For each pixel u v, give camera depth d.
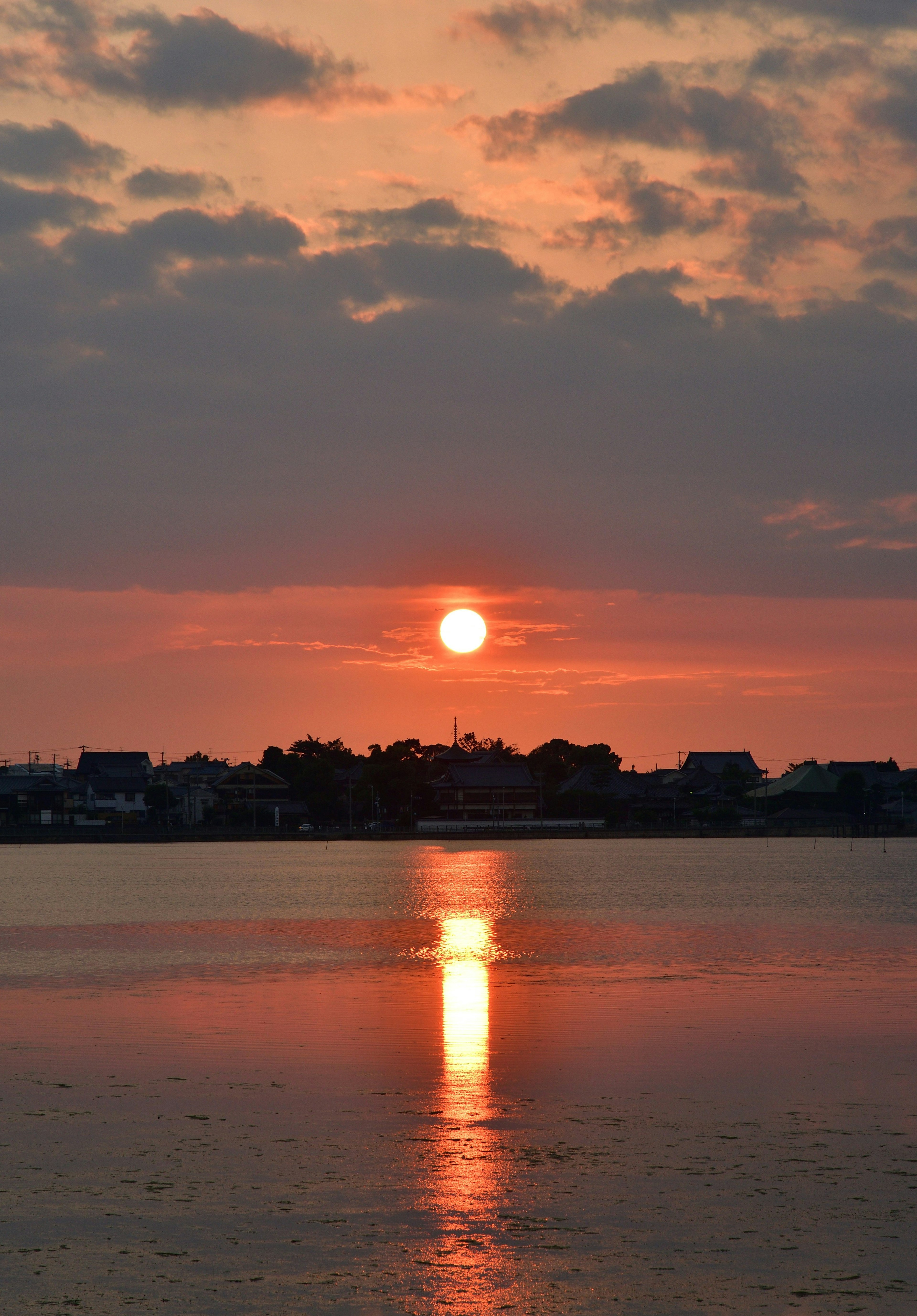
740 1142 27.78
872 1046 38.12
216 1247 21.80
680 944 69.75
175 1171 25.70
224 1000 47.56
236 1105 30.80
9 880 136.88
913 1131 28.59
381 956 63.44
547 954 64.75
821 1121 29.48
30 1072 34.44
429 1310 19.44
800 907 98.38
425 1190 24.62
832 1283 20.31
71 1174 25.55
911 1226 22.69
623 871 155.88
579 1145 27.55
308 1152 27.05
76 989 50.91
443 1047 37.88
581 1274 20.70
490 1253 21.56
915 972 56.66
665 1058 36.31
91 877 143.12
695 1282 20.39
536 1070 34.69
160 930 78.81
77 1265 21.02
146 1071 34.62
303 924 83.12
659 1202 23.98
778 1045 38.16
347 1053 37.09
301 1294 19.95
